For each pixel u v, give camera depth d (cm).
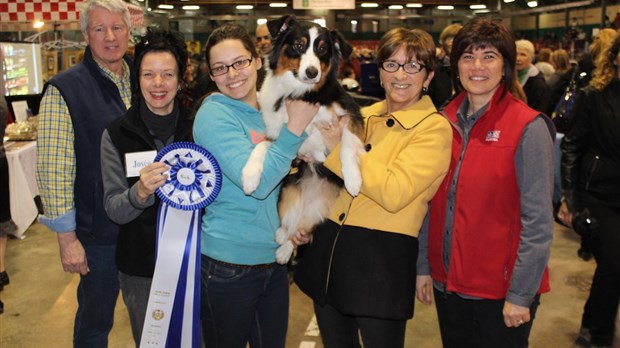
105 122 241
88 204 240
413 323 387
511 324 195
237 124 204
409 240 203
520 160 193
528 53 529
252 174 187
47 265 497
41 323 386
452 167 210
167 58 209
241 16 1641
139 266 211
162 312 205
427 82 215
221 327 206
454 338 221
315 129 225
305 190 231
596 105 294
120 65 255
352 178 200
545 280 206
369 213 204
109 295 250
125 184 214
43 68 784
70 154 235
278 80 224
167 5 1537
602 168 294
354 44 1650
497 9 1645
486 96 208
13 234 542
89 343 252
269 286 213
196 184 195
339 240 208
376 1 1619
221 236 200
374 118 220
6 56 682
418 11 1697
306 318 393
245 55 204
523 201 193
